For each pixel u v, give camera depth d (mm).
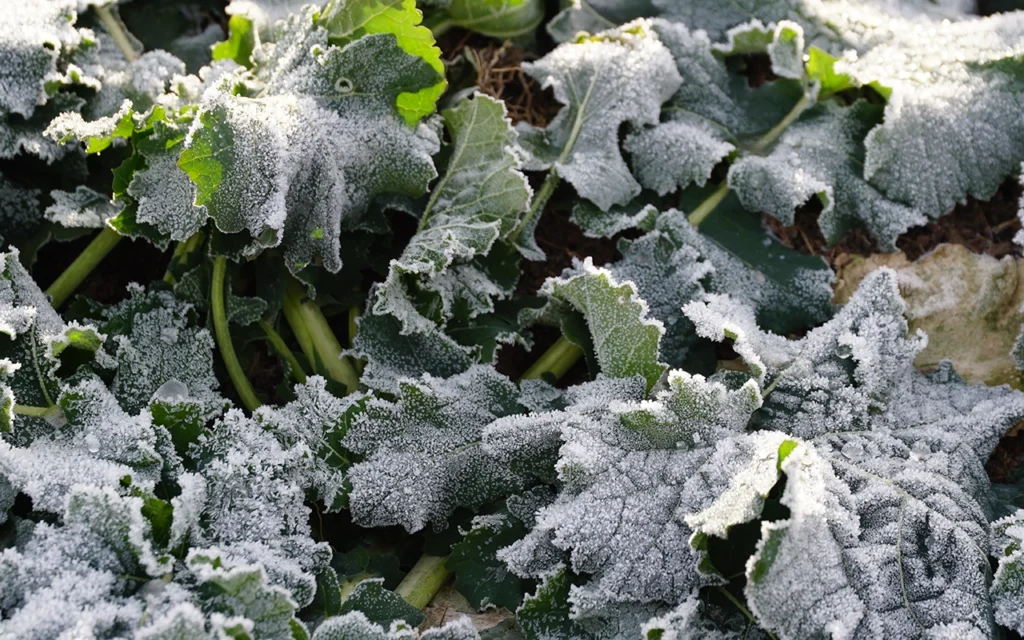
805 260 1614
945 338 1602
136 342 1567
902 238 1640
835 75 1633
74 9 1609
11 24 1584
